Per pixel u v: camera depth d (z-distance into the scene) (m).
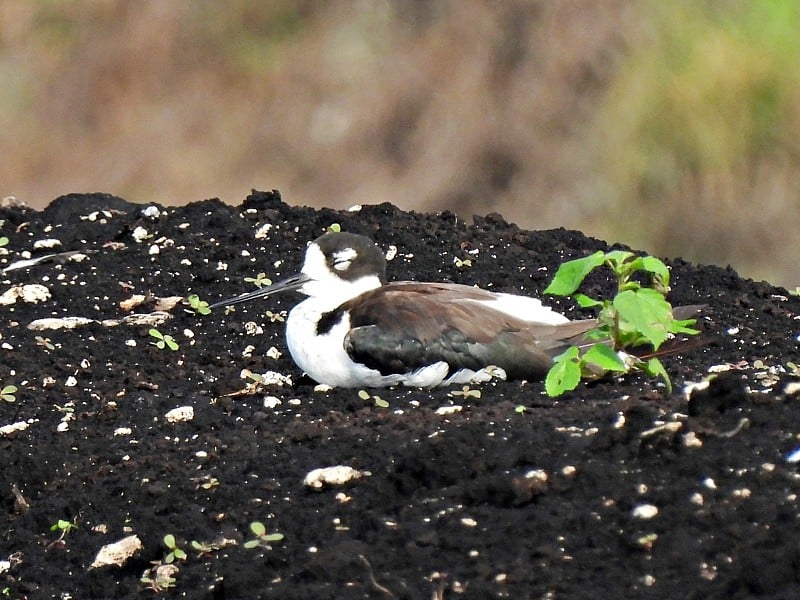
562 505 8.80
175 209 15.37
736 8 26.62
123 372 12.06
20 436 10.93
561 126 27.45
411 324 11.30
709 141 25.86
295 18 30.67
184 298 13.47
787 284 25.38
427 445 9.35
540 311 11.71
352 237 12.00
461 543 8.62
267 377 11.88
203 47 30.83
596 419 9.79
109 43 31.05
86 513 9.80
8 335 12.67
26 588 9.28
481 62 28.56
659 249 26.08
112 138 30.56
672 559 8.26
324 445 10.12
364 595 8.33
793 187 25.48
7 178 30.44
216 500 9.66
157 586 8.98
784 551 8.02
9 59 31.22
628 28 27.22
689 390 9.82
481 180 28.03
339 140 29.39
